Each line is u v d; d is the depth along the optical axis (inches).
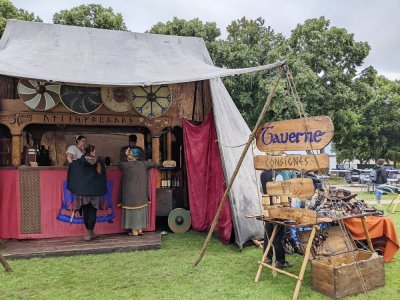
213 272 181.2
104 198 238.5
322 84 756.0
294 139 168.6
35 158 279.6
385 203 448.8
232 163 245.6
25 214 240.4
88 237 233.3
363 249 181.6
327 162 154.3
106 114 272.1
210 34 687.1
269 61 666.8
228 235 233.3
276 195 173.0
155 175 263.6
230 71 204.7
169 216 272.2
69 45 269.0
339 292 147.3
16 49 249.1
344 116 744.3
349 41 774.5
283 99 608.4
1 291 157.3
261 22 773.9
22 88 257.0
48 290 158.4
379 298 147.4
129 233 249.9
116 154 353.1
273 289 157.9
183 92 286.7
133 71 239.1
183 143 289.1
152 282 167.6
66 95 263.4
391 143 1055.6
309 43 784.3
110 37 289.9
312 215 152.3
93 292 155.9
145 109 276.1
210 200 266.5
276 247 185.6
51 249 212.7
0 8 582.9
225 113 267.6
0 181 240.4
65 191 248.1
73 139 344.8
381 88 1013.8
